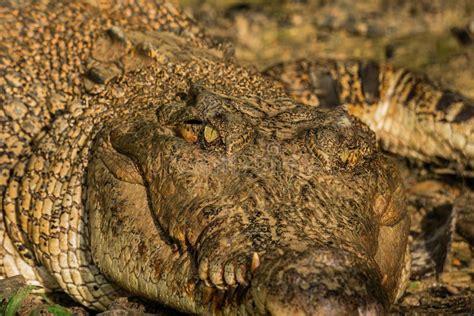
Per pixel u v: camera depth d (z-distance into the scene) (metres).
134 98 12.52
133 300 11.46
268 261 9.02
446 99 15.67
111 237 11.26
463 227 14.92
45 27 14.56
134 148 11.30
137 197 11.17
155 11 15.51
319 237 9.45
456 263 14.20
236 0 24.36
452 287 13.49
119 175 11.39
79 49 14.25
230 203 9.96
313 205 9.99
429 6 23.52
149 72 12.92
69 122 12.77
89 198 11.95
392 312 11.55
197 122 10.80
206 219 9.87
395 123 15.92
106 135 11.94
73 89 13.86
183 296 10.03
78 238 12.25
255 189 10.07
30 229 12.64
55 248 12.40
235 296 9.29
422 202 15.57
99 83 13.19
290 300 8.65
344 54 21.55
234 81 13.03
